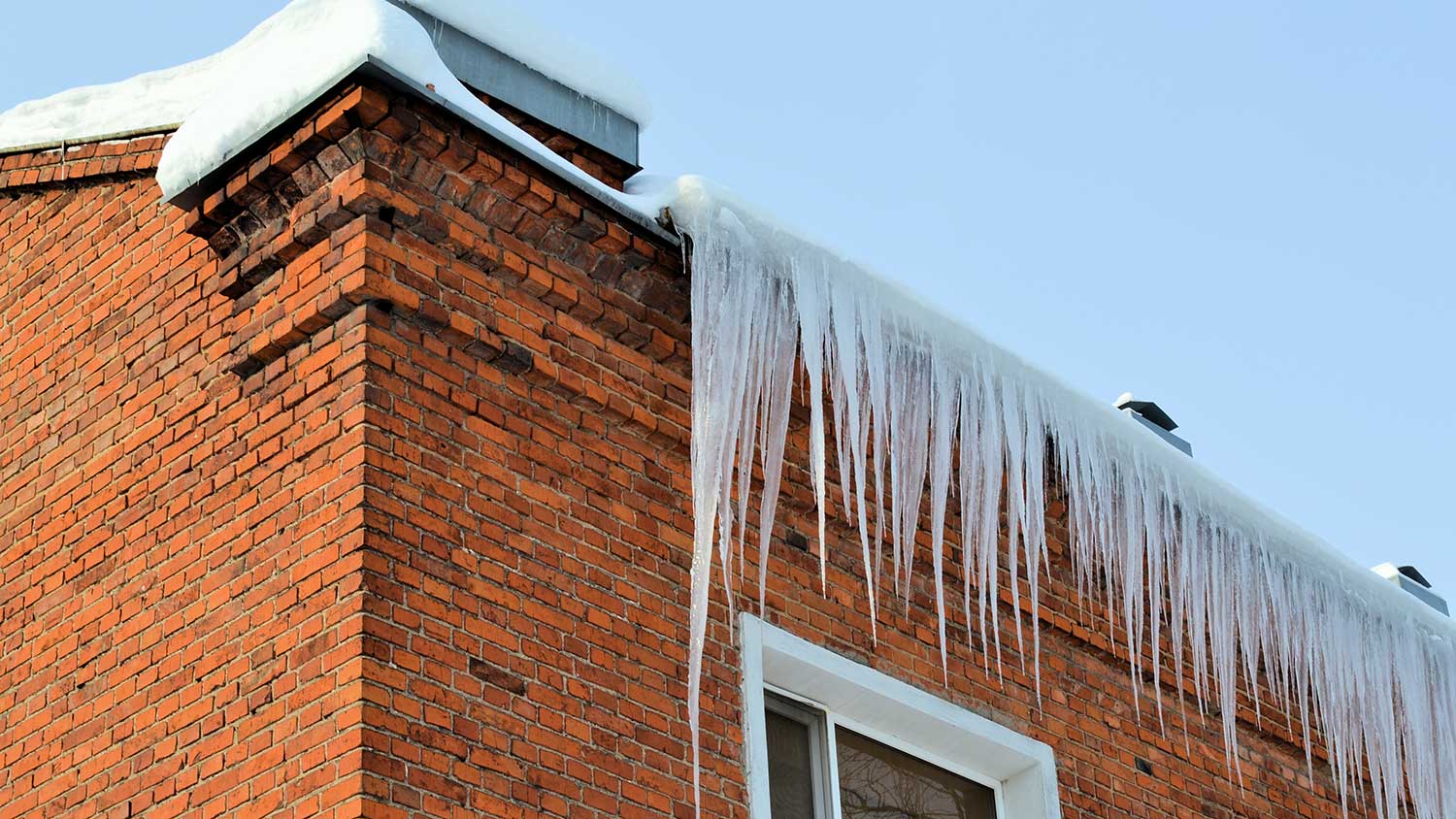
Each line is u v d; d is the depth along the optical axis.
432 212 7.07
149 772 6.75
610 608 7.13
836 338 7.95
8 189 8.80
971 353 8.52
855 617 8.14
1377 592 10.55
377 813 6.04
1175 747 9.46
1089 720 9.07
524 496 7.03
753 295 7.71
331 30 7.03
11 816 7.18
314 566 6.55
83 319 8.12
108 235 8.26
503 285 7.26
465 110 7.02
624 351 7.59
